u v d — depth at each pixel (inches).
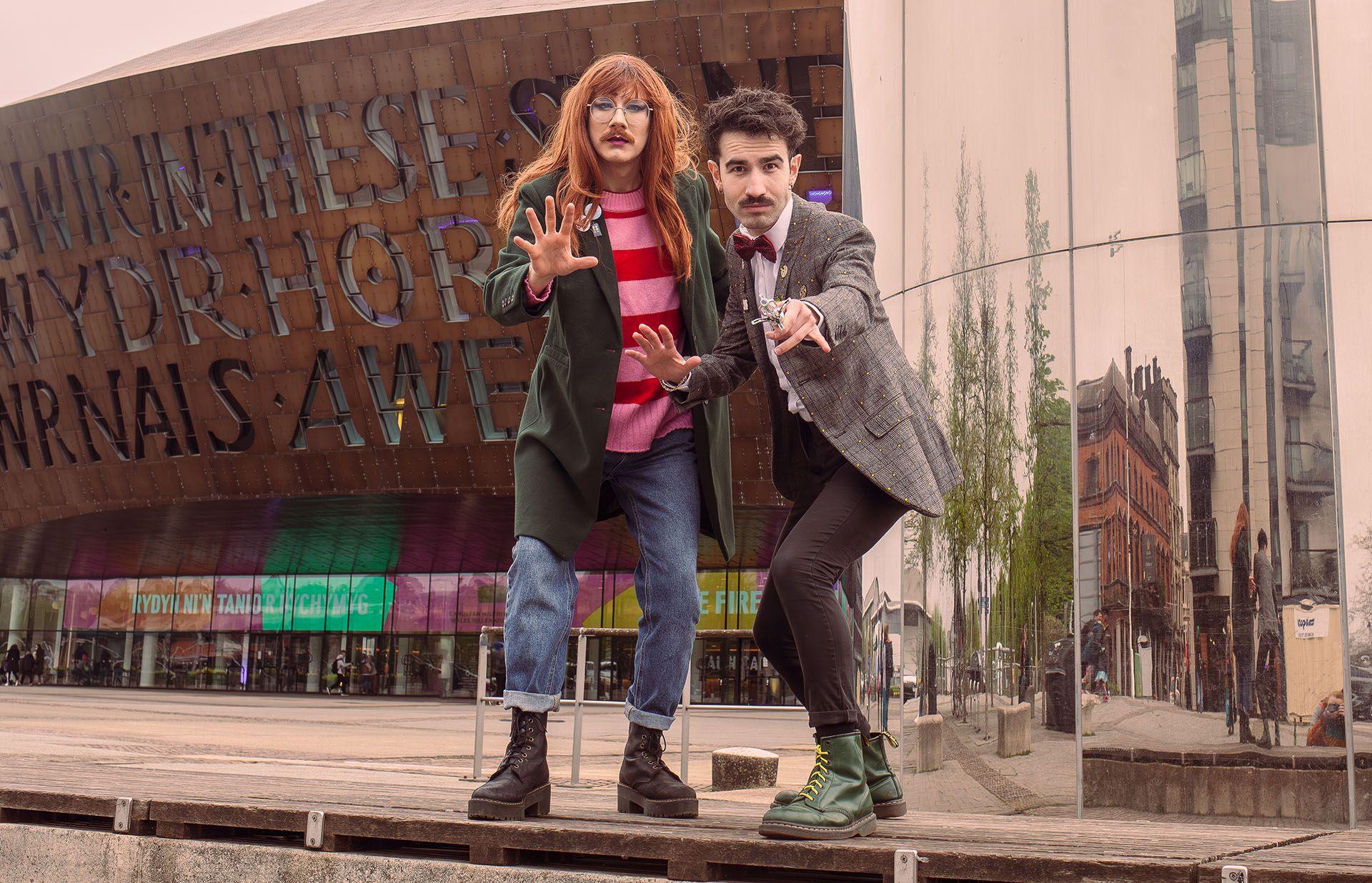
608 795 170.6
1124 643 177.8
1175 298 180.7
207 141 1185.4
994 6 206.8
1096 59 191.9
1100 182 189.2
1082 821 131.8
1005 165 201.8
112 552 1774.1
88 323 1311.5
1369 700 164.2
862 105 254.2
